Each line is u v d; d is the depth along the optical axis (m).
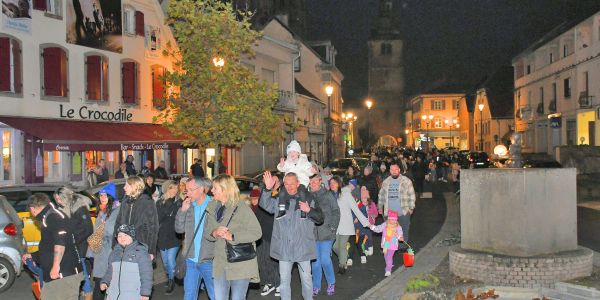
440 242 13.57
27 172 20.47
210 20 18.42
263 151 38.22
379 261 12.89
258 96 18.73
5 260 10.83
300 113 48.22
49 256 7.48
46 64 21.08
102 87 23.42
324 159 58.38
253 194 11.01
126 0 24.91
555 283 8.82
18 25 20.05
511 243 9.27
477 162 45.50
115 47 24.14
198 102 18.73
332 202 9.78
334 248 11.84
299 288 10.85
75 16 22.31
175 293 10.55
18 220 11.30
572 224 9.64
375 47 133.25
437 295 8.52
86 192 13.32
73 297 7.58
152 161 27.39
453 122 102.56
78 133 21.05
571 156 30.38
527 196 9.16
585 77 39.84
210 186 8.33
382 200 13.13
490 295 8.57
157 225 8.55
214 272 7.49
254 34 19.44
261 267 10.16
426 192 29.16
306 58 57.66
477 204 9.59
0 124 19.69
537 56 51.06
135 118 24.98
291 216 8.33
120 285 6.76
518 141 14.45
